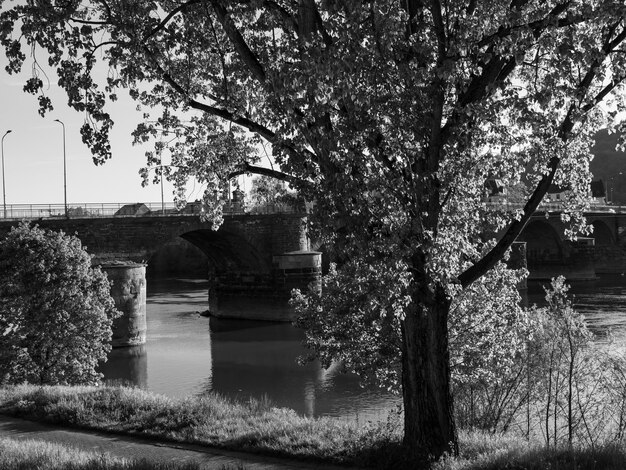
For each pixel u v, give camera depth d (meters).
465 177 11.29
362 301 15.82
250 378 39.88
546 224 107.81
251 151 14.55
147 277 133.00
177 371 42.44
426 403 12.12
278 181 14.64
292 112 10.23
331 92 9.67
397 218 10.37
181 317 73.31
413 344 12.24
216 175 14.25
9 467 10.81
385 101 10.14
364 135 10.15
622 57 10.92
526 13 9.92
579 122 11.91
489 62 11.35
